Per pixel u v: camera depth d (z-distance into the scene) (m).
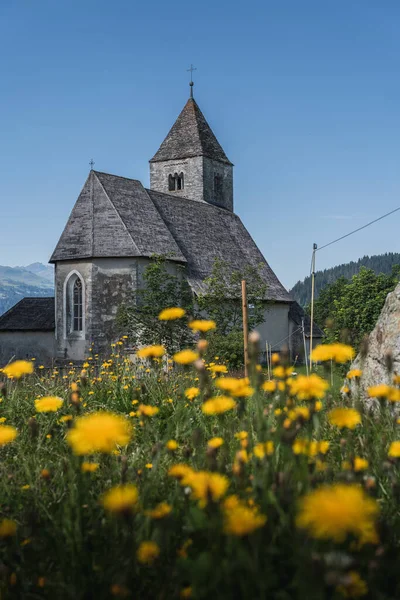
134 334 28.97
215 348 20.69
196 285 37.44
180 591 2.12
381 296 49.50
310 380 2.55
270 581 1.94
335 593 1.77
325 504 1.49
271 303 36.62
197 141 49.84
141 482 3.11
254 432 3.58
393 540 2.42
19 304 38.62
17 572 2.39
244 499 2.39
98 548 2.60
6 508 3.05
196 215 45.06
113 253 34.28
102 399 6.85
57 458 4.05
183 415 4.77
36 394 7.14
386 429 3.45
